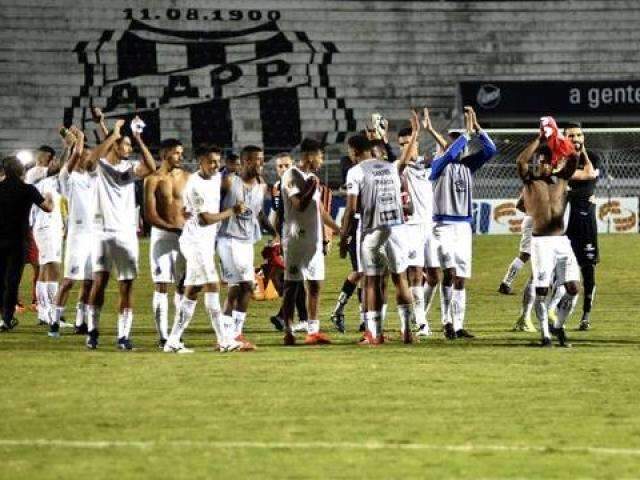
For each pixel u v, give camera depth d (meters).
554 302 38.94
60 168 44.22
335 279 60.78
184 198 33.53
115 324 44.34
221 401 25.50
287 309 36.56
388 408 24.75
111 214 34.16
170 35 100.75
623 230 84.12
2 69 98.19
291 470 19.39
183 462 19.89
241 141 99.12
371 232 35.81
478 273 63.75
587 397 26.22
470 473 19.20
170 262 34.97
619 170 90.25
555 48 103.12
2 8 99.06
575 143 36.97
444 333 38.75
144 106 99.12
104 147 33.69
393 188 35.88
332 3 102.62
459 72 102.38
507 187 88.19
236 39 101.25
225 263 34.66
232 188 34.50
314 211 36.16
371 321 36.44
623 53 103.31
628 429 22.73
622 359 32.47
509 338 38.47
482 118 93.00
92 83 99.12
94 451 20.69
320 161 36.22
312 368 30.47
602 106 93.19
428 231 39.16
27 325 44.12
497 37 103.00
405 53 102.25
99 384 27.77
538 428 22.80
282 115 100.12
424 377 28.94
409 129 39.69
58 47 99.12
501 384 27.95
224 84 100.25
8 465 19.64
